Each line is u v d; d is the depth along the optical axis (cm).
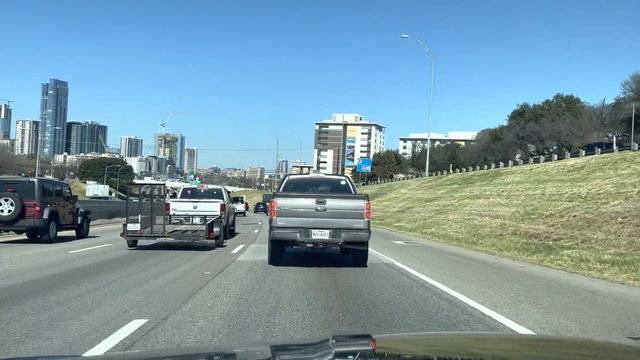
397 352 337
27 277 1237
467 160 10750
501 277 1344
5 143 11038
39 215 2028
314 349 362
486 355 330
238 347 390
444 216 3909
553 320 860
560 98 10081
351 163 11862
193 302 972
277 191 1636
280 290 1105
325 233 1416
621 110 7750
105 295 1031
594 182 3359
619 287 1202
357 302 989
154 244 2156
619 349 363
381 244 2314
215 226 2000
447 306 963
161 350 400
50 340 706
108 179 11638
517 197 3794
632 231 2108
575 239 2206
